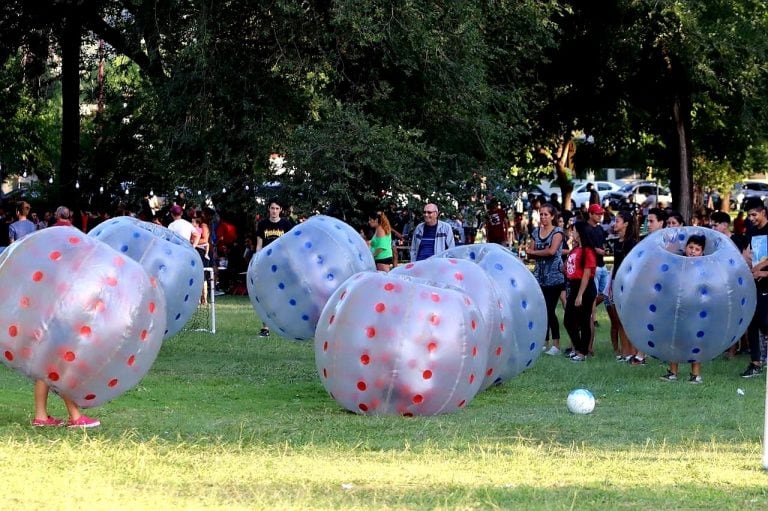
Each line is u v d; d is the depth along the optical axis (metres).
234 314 26.22
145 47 33.41
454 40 32.44
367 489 8.85
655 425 12.47
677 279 16.16
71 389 11.24
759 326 16.97
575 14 38.91
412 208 31.44
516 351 15.45
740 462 10.24
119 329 11.13
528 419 12.73
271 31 31.70
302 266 18.70
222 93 31.31
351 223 31.53
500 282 15.52
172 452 10.23
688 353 16.38
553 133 44.84
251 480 9.13
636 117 43.16
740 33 38.38
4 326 11.03
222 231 32.88
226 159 31.61
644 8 37.84
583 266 19.14
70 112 40.31
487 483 9.14
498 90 35.69
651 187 72.75
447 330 12.49
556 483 9.19
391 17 30.95
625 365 18.39
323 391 15.23
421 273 14.20
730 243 16.70
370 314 12.52
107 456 9.97
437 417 12.64
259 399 14.40
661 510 8.30
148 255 18.22
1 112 43.88
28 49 40.72
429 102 33.44
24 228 25.69
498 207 33.94
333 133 30.64
